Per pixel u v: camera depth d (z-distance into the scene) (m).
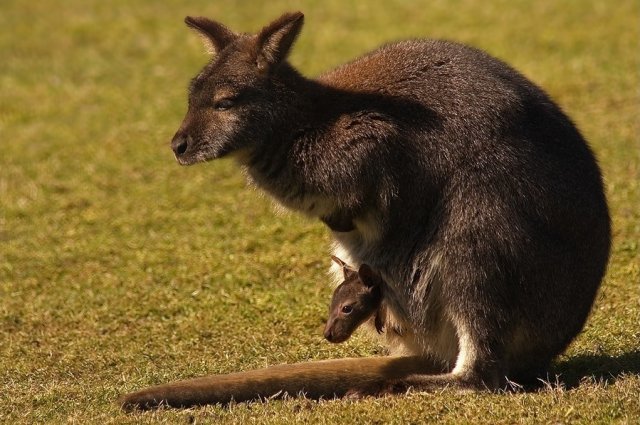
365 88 28.98
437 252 27.83
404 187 28.25
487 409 25.28
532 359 28.25
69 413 27.05
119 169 49.75
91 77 62.84
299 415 25.42
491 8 70.88
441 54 29.31
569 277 27.94
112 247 41.56
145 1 75.88
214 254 40.28
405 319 28.88
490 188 27.50
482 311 27.38
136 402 26.39
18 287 38.22
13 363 31.78
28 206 46.19
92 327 34.62
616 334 31.33
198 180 47.97
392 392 26.95
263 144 29.34
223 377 26.92
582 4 70.62
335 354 31.09
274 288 37.06
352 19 70.31
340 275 30.55
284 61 29.64
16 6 75.19
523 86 29.02
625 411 24.69
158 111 56.84
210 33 31.08
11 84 62.12
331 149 28.58
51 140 53.75
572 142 28.64
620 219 41.03
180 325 34.34
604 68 59.62
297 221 42.81
